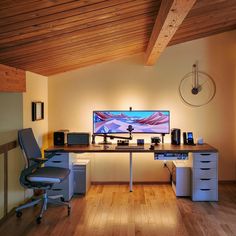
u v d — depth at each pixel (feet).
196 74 18.08
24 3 7.27
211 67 18.03
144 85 18.15
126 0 8.52
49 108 18.31
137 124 17.61
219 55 17.98
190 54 18.04
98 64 18.13
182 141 18.07
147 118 17.57
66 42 11.25
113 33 11.66
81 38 11.23
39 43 10.50
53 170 13.93
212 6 11.89
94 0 7.93
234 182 18.22
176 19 8.75
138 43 14.84
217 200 15.33
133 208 14.30
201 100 18.12
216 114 18.12
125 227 12.17
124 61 18.13
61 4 7.75
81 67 17.93
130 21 10.59
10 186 14.06
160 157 15.57
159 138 17.35
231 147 18.13
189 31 15.47
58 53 12.71
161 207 14.43
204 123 18.15
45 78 17.92
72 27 9.67
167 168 18.28
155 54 14.46
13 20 8.12
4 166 13.08
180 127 18.19
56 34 9.99
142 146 16.33
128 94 18.20
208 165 15.28
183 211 13.91
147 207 14.43
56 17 8.51
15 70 13.14
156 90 18.13
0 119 14.33
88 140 16.96
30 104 15.34
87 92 18.28
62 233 11.66
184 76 18.12
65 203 13.66
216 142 18.19
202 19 13.58
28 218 13.16
